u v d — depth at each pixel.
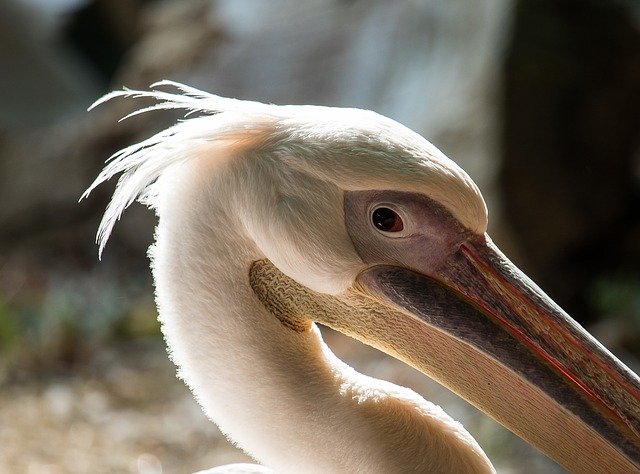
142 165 4.23
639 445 3.93
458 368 4.21
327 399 4.20
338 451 4.16
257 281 4.30
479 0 11.65
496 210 11.08
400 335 4.27
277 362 4.26
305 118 4.20
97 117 14.34
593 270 11.72
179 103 4.35
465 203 4.07
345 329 4.32
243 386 4.29
